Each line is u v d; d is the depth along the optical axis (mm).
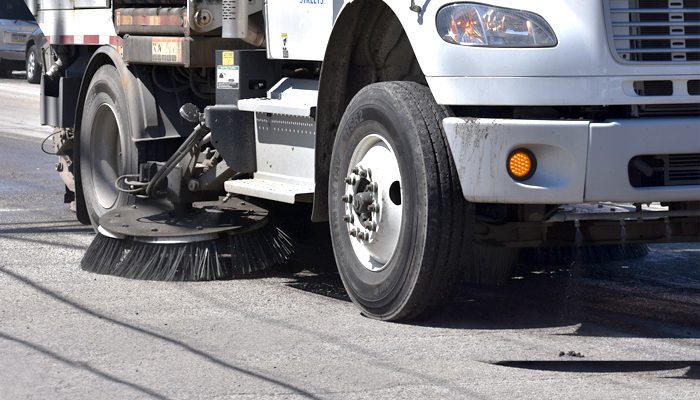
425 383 7988
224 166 11555
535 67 8844
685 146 8922
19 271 11797
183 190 11844
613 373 8328
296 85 11039
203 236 11422
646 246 12969
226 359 8578
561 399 7652
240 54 11281
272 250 11812
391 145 9523
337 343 9047
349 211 10047
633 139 8820
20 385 7938
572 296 10906
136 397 7664
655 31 8969
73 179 15281
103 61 14156
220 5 11898
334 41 10141
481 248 11211
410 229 9320
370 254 9984
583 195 8836
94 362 8477
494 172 8891
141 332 9352
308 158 10648
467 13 9102
